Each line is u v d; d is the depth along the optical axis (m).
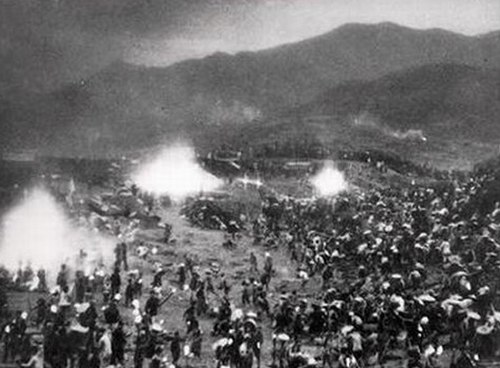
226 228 75.06
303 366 28.77
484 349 31.33
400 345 33.28
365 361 30.98
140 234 66.62
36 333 33.69
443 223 58.62
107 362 30.34
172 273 54.28
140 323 33.19
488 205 60.19
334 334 34.25
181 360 33.19
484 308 34.66
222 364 30.42
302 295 48.28
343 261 53.53
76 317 34.31
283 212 79.00
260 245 68.31
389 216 66.75
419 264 43.28
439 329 33.62
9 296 43.09
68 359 31.22
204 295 45.28
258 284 44.66
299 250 64.31
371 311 34.88
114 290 42.25
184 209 81.06
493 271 41.19
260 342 31.41
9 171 82.06
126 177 93.25
